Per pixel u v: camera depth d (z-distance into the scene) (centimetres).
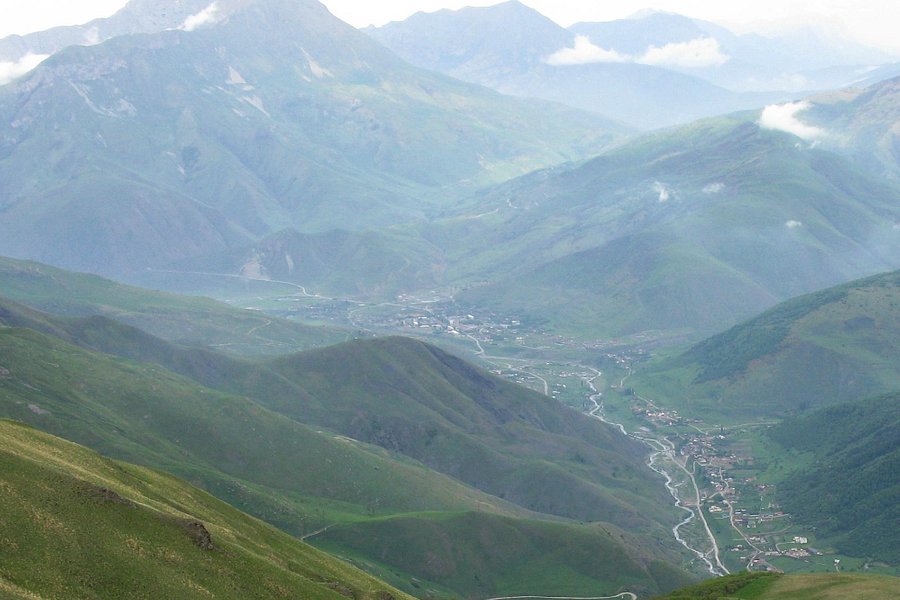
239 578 14800
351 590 17950
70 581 12588
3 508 13162
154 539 14375
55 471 14612
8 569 12194
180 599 13400
